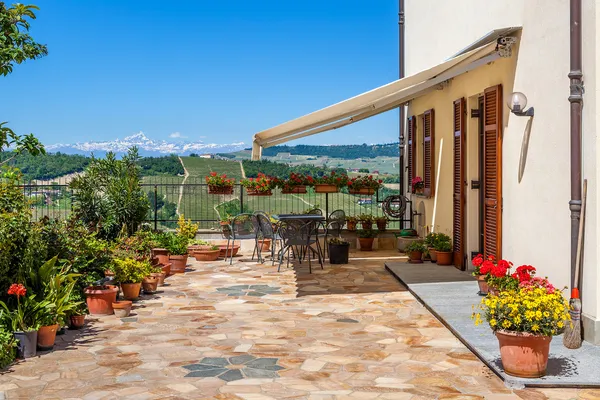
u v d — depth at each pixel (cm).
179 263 1056
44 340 586
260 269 1100
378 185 1388
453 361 543
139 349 593
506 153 775
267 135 1019
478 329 623
